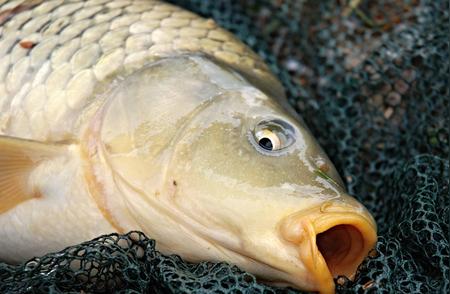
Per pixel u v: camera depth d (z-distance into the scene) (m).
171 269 0.61
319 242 0.62
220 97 0.64
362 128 0.75
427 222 0.64
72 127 0.65
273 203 0.61
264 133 0.63
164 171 0.63
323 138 0.75
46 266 0.61
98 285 0.62
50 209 0.65
